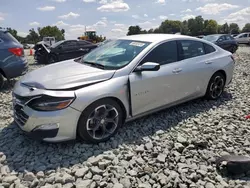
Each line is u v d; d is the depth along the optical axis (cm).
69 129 310
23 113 318
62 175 268
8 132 377
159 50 404
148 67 354
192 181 260
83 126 319
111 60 387
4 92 627
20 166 288
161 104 407
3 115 450
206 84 488
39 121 302
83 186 249
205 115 446
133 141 345
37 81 331
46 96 301
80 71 354
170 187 250
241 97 561
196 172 273
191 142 337
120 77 350
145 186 249
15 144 337
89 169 277
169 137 358
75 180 262
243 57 1436
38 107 303
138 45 404
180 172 274
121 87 345
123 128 384
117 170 275
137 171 275
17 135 365
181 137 351
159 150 319
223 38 1705
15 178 263
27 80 348
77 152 314
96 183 255
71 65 395
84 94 314
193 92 462
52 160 297
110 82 339
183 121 419
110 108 342
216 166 285
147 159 299
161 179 260
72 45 1382
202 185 253
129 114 368
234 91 609
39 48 1399
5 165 290
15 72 650
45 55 1367
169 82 407
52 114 299
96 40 3117
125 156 302
